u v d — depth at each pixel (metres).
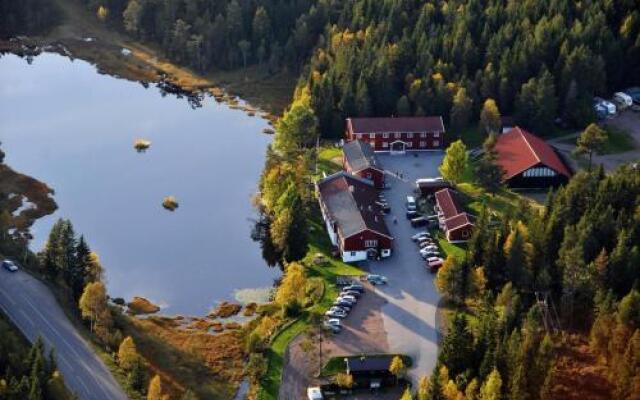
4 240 146.50
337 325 125.69
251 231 160.88
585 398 107.81
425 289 136.00
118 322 127.38
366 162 167.00
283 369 117.38
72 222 161.75
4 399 98.75
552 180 167.12
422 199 163.62
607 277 123.25
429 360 119.12
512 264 128.38
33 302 126.62
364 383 113.62
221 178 181.38
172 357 121.69
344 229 144.88
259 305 137.75
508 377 103.50
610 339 111.94
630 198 138.88
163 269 147.88
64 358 114.75
